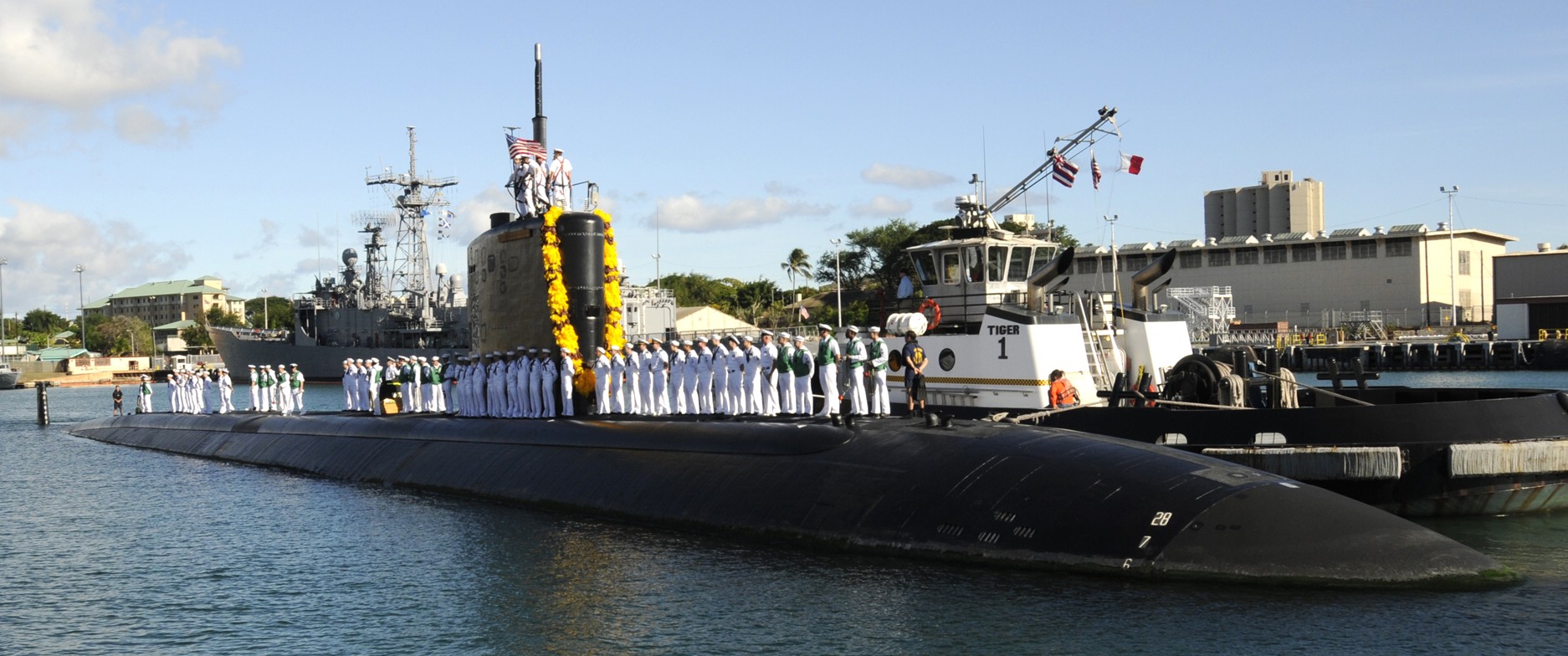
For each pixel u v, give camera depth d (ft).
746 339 74.02
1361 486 56.54
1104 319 81.66
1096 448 49.47
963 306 84.79
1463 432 55.83
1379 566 42.22
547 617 45.34
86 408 247.29
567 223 79.30
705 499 58.39
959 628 40.55
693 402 79.61
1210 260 310.45
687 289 417.90
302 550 61.05
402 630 44.93
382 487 82.28
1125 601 41.65
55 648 44.78
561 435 74.08
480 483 74.49
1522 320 245.86
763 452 59.16
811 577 47.73
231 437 114.32
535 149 80.74
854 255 340.18
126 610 50.06
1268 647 37.42
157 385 407.85
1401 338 257.34
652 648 40.75
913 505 49.96
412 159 298.56
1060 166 87.40
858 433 56.49
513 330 84.58
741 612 44.09
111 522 73.15
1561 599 41.70
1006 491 48.26
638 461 65.31
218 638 45.16
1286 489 44.91
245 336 331.16
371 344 295.07
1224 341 256.32
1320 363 235.40
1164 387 72.33
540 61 81.46
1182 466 46.83
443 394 106.73
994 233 87.51
